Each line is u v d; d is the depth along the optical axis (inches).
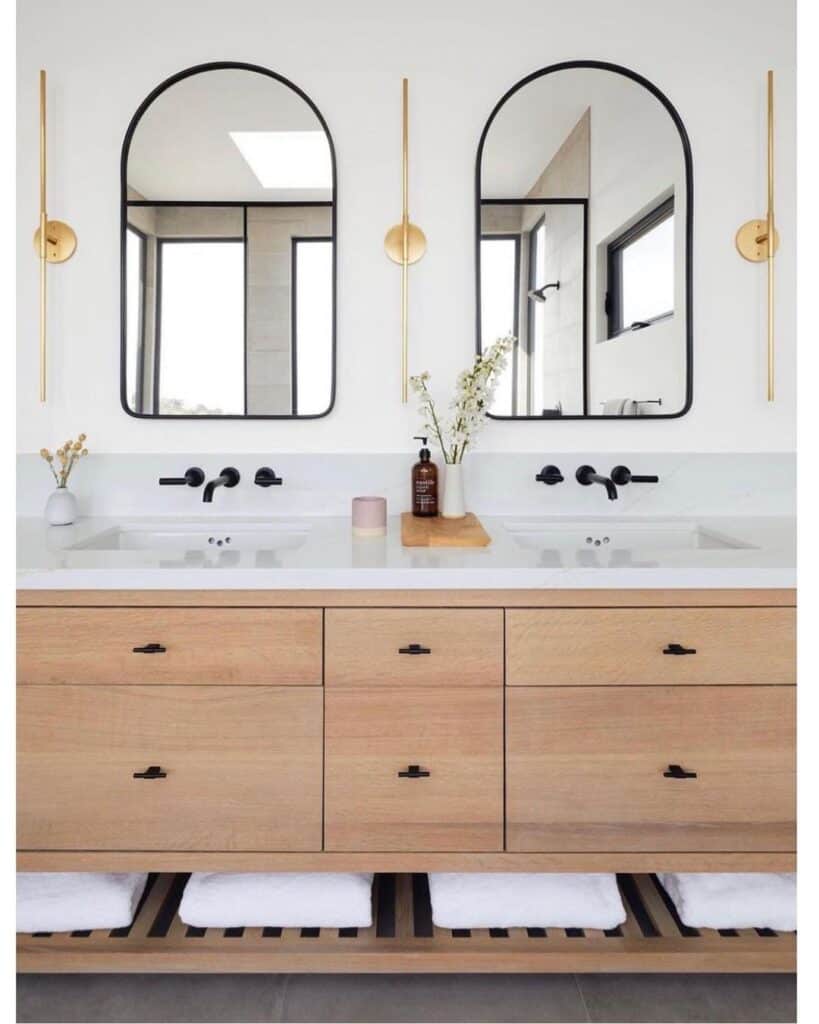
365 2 75.9
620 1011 55.1
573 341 77.0
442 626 54.0
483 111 76.4
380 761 54.6
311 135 76.1
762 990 57.3
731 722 54.8
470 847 55.0
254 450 78.2
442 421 78.0
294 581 53.7
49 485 77.9
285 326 76.7
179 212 76.3
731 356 77.9
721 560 56.8
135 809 55.1
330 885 57.5
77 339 77.5
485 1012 54.9
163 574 53.7
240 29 76.1
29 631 54.1
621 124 76.5
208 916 56.8
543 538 73.6
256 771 54.7
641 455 77.5
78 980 58.4
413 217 77.0
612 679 54.5
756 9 76.1
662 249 77.0
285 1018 54.3
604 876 59.2
